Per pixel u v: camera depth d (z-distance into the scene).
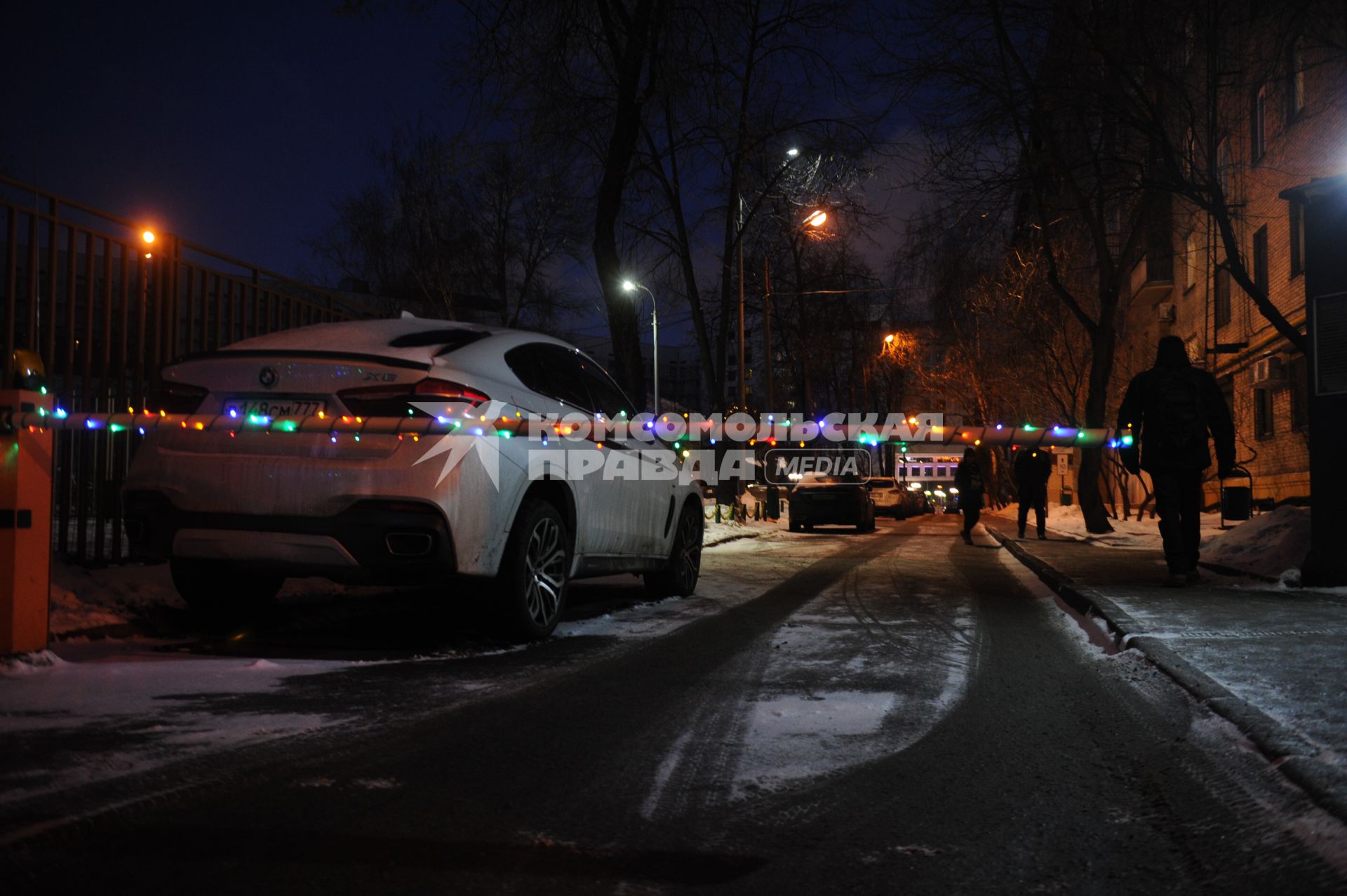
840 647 6.24
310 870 2.57
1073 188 16.67
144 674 4.93
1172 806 3.14
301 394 5.50
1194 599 7.84
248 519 5.44
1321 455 8.41
